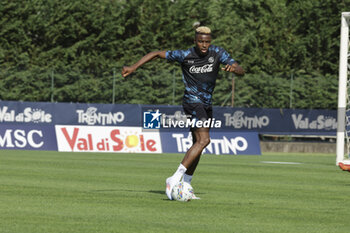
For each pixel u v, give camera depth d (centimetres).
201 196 3086
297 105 9438
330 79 9656
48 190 3231
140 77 8906
